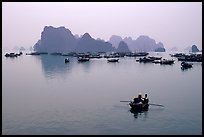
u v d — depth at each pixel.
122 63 181.75
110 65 166.88
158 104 60.09
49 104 60.81
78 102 62.53
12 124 46.53
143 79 103.25
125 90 78.38
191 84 90.25
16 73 127.12
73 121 48.09
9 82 97.62
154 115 51.09
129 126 45.28
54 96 69.94
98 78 106.75
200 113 52.25
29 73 126.81
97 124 46.31
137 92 75.12
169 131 43.06
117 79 103.31
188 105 58.88
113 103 61.09
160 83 92.56
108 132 42.78
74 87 84.38
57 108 56.94
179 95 70.62
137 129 43.91
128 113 52.53
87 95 70.94
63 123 46.94
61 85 89.00
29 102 63.06
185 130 43.47
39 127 45.03
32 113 53.16
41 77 111.50
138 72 128.25
